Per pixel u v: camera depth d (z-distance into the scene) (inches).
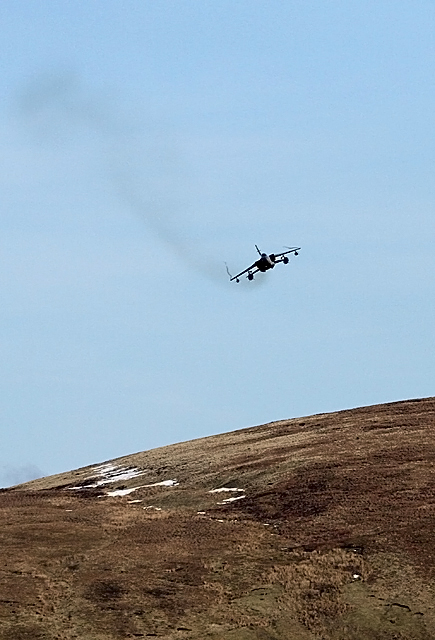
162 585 6811.0
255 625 6215.6
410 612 6397.6
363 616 6382.9
